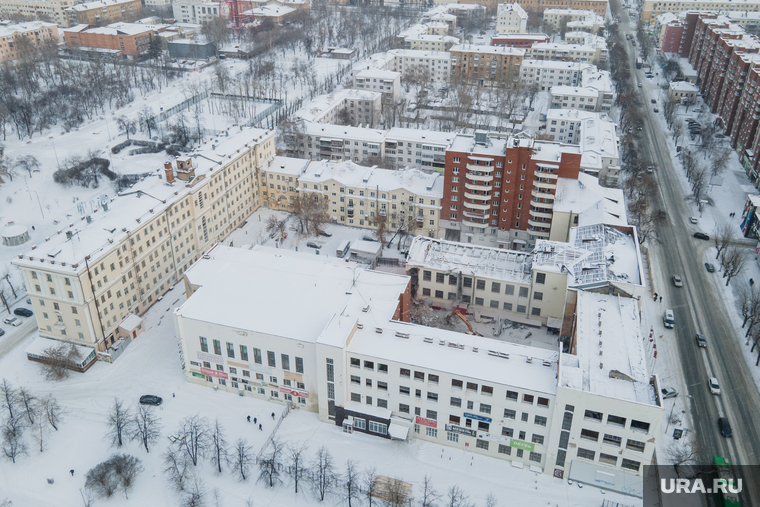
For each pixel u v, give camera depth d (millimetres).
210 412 130875
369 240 195375
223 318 130375
